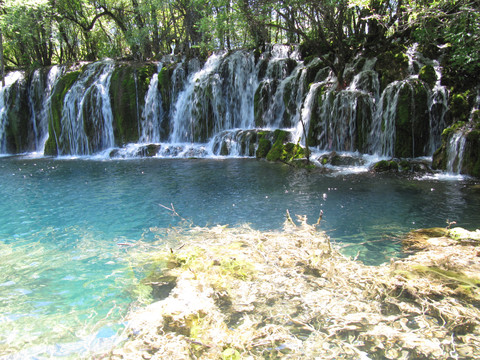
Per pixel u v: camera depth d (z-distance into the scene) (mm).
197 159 13719
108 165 12898
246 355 2584
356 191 7957
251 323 2943
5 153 18594
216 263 4027
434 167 10125
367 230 5469
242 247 4473
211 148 15133
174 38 22609
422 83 11383
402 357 2553
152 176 10453
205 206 7039
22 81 19344
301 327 2916
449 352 2586
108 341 2842
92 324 3092
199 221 6102
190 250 4445
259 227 5664
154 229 5676
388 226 5641
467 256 4070
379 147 11828
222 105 16594
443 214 6195
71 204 7395
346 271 3709
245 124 16656
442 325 2889
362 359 2537
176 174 10688
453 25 10469
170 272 4008
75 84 17516
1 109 18812
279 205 6988
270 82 15695
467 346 2639
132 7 22672
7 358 2672
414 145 11234
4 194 8391
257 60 17000
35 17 20109
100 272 4113
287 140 13430
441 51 13203
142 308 3277
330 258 3967
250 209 6758
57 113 17312
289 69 16234
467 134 9203
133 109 16828
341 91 12492
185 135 16812
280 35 23422
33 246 5039
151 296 3553
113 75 17109
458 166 9406
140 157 14914
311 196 7625
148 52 21484
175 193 8219
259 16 13742
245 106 16672
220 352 2588
